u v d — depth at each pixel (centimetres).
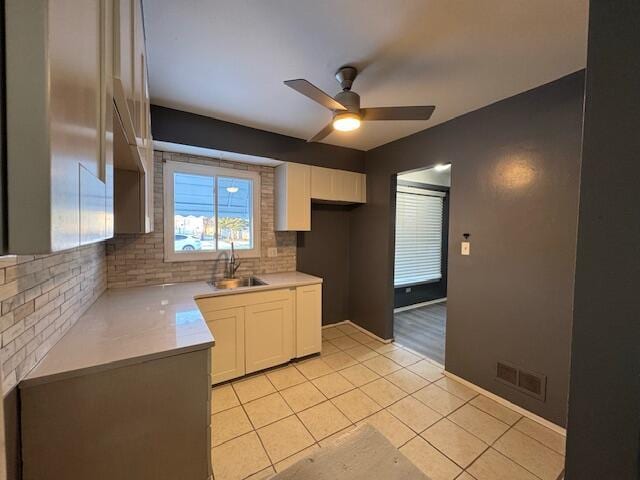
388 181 320
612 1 48
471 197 234
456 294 245
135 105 98
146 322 150
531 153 196
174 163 259
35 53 32
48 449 98
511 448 168
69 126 38
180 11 131
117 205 167
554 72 177
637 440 45
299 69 179
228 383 236
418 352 300
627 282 46
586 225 50
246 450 166
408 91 203
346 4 128
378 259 336
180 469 121
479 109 228
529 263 197
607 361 48
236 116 248
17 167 32
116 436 109
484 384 223
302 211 306
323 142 318
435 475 150
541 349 191
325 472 134
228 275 289
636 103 45
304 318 277
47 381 96
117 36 67
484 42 152
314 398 216
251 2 126
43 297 107
